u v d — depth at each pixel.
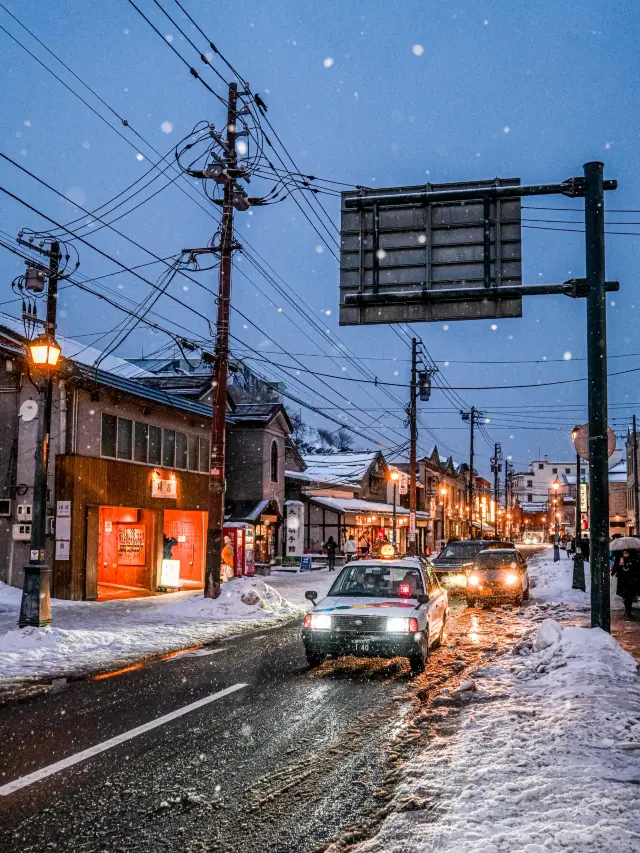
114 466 22.45
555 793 4.85
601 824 4.22
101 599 21.48
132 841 4.54
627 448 67.75
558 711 7.23
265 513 36.28
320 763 6.12
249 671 10.62
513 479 164.50
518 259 10.97
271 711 8.02
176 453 26.86
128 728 7.21
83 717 7.66
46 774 5.76
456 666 11.02
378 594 11.73
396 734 7.04
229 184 19.28
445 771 5.59
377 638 10.44
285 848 4.46
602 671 8.87
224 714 7.85
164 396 24.86
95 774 5.78
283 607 19.77
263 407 37.81
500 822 4.41
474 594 20.91
